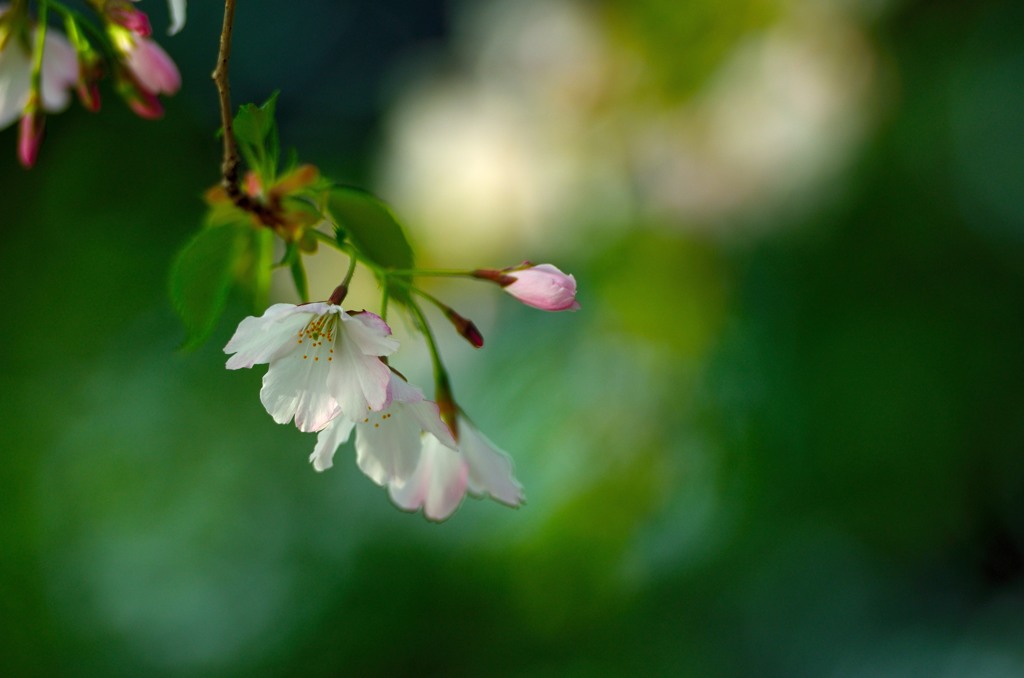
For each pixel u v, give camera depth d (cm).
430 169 121
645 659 125
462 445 87
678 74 118
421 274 85
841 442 118
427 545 136
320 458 85
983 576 135
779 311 120
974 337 118
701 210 117
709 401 119
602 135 120
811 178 115
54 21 115
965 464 120
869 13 117
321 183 85
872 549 127
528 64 121
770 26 116
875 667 133
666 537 122
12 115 88
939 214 120
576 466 120
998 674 134
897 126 120
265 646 142
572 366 121
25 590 146
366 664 136
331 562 143
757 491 120
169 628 146
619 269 120
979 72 122
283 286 113
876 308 119
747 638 129
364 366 84
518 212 120
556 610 124
